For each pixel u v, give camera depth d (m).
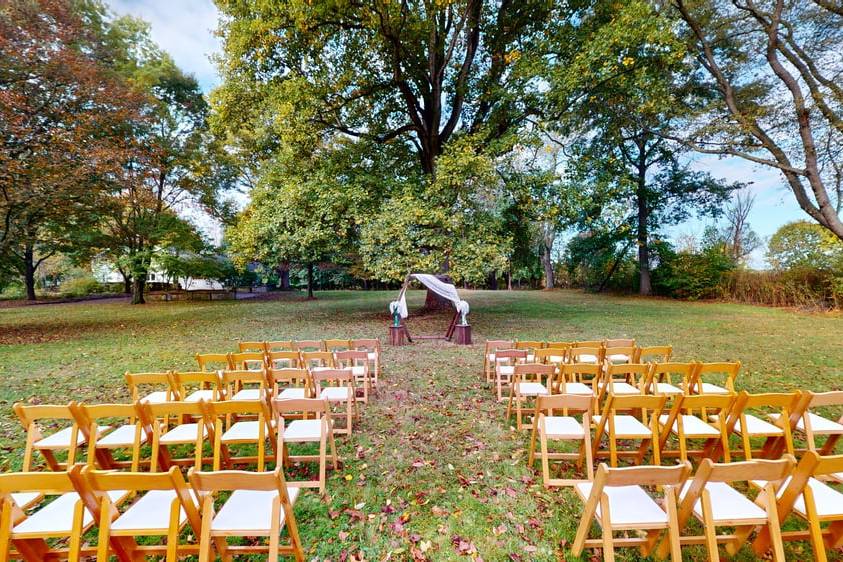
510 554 2.55
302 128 10.75
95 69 11.04
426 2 10.44
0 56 9.42
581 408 3.15
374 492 3.24
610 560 2.11
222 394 3.97
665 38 8.92
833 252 14.16
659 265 21.72
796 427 3.39
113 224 19.47
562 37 10.73
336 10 10.05
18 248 15.17
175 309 17.94
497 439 4.18
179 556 2.33
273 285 34.56
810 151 11.49
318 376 4.06
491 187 11.02
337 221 10.95
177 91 18.88
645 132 13.72
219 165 21.05
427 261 10.03
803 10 11.09
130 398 5.66
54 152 10.17
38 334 11.05
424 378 6.28
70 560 1.95
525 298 20.67
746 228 26.33
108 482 1.94
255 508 2.32
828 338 9.18
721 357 7.45
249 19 10.55
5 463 3.75
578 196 10.66
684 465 2.04
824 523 2.74
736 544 2.41
